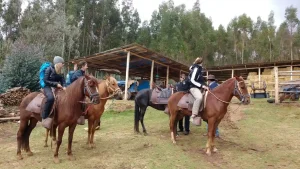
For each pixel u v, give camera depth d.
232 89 6.34
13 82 16.14
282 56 56.47
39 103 5.95
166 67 22.75
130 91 19.58
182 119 8.78
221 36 62.12
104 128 9.40
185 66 21.64
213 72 27.83
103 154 6.27
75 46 40.88
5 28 40.97
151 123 10.33
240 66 23.59
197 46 47.28
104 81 7.29
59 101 5.66
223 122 10.10
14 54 16.80
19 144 6.00
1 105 12.15
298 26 58.41
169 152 6.39
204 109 6.58
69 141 5.84
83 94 5.70
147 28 49.56
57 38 33.16
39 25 34.22
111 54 17.23
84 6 44.84
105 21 46.00
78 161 5.75
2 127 10.09
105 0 46.25
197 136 8.27
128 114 12.43
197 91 6.70
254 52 62.12
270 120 10.38
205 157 6.20
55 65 5.97
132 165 5.53
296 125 9.47
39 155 6.22
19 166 5.49
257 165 5.73
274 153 6.53
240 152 6.61
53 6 38.81
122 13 50.31
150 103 8.52
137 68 23.88
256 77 21.77
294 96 13.93
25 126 6.11
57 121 5.71
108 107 12.93
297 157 6.22
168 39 40.22
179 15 47.94
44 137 8.18
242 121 10.23
